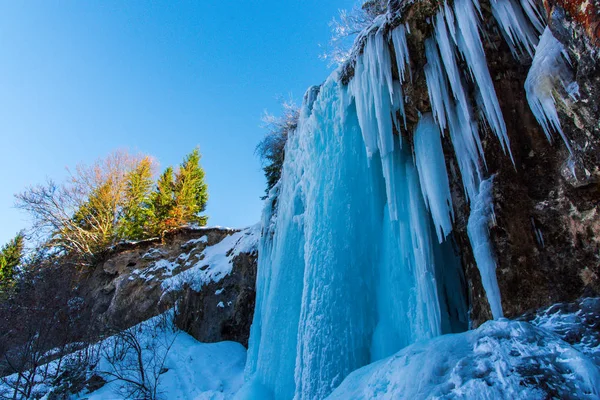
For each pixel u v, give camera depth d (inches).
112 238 832.9
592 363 75.6
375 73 204.4
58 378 342.6
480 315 157.9
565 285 122.9
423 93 196.5
